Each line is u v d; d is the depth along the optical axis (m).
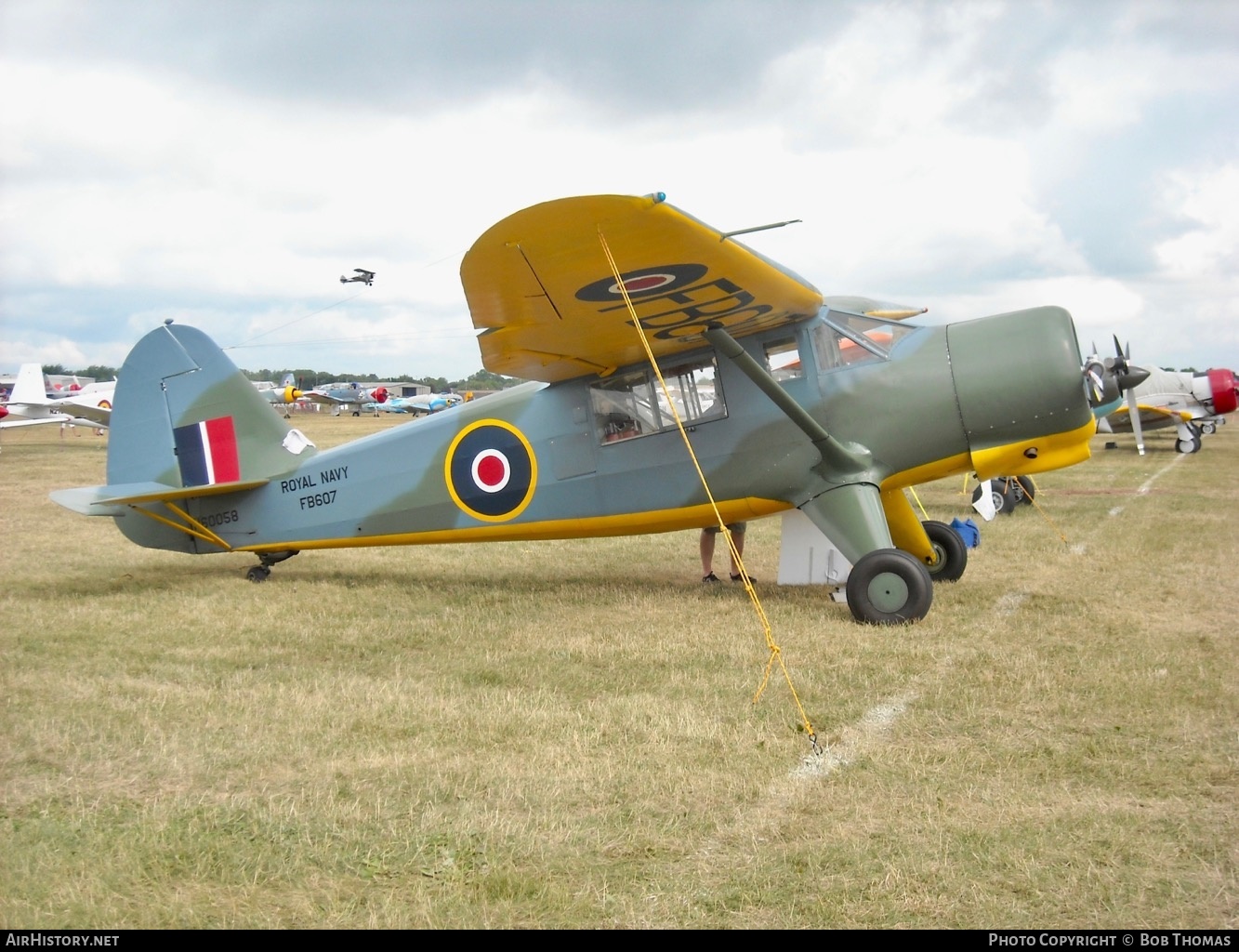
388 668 5.95
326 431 41.97
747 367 7.06
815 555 8.17
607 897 3.05
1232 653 5.92
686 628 6.91
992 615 7.10
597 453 8.16
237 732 4.66
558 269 5.70
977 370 7.25
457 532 8.73
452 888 3.12
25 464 24.58
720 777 3.99
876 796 3.80
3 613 7.55
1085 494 15.73
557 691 5.39
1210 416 24.94
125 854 3.33
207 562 10.23
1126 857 3.27
